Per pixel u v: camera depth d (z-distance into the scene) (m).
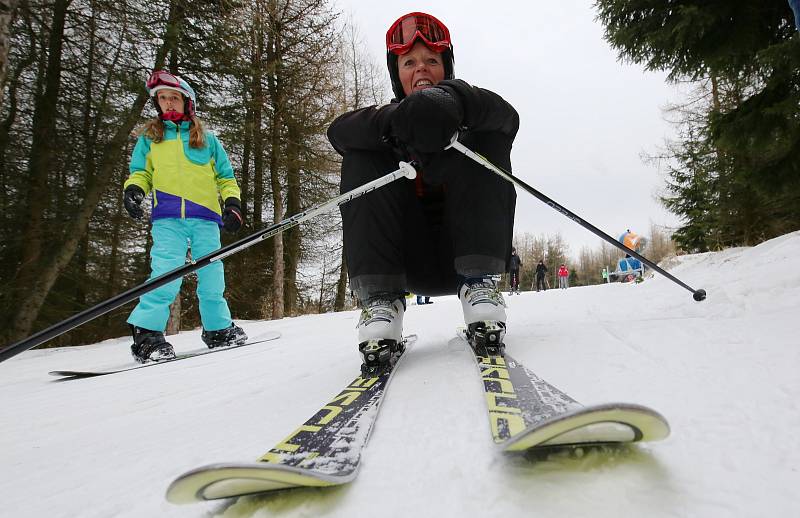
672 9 4.41
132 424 1.32
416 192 1.85
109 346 4.76
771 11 4.05
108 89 7.84
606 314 2.67
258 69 10.64
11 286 7.12
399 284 1.65
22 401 1.91
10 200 7.40
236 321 8.25
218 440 1.05
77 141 7.95
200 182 3.29
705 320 1.82
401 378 1.39
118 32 7.43
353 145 1.68
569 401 0.95
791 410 0.85
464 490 0.67
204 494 0.62
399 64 1.97
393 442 0.88
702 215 10.62
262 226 12.63
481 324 1.53
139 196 3.17
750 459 0.69
